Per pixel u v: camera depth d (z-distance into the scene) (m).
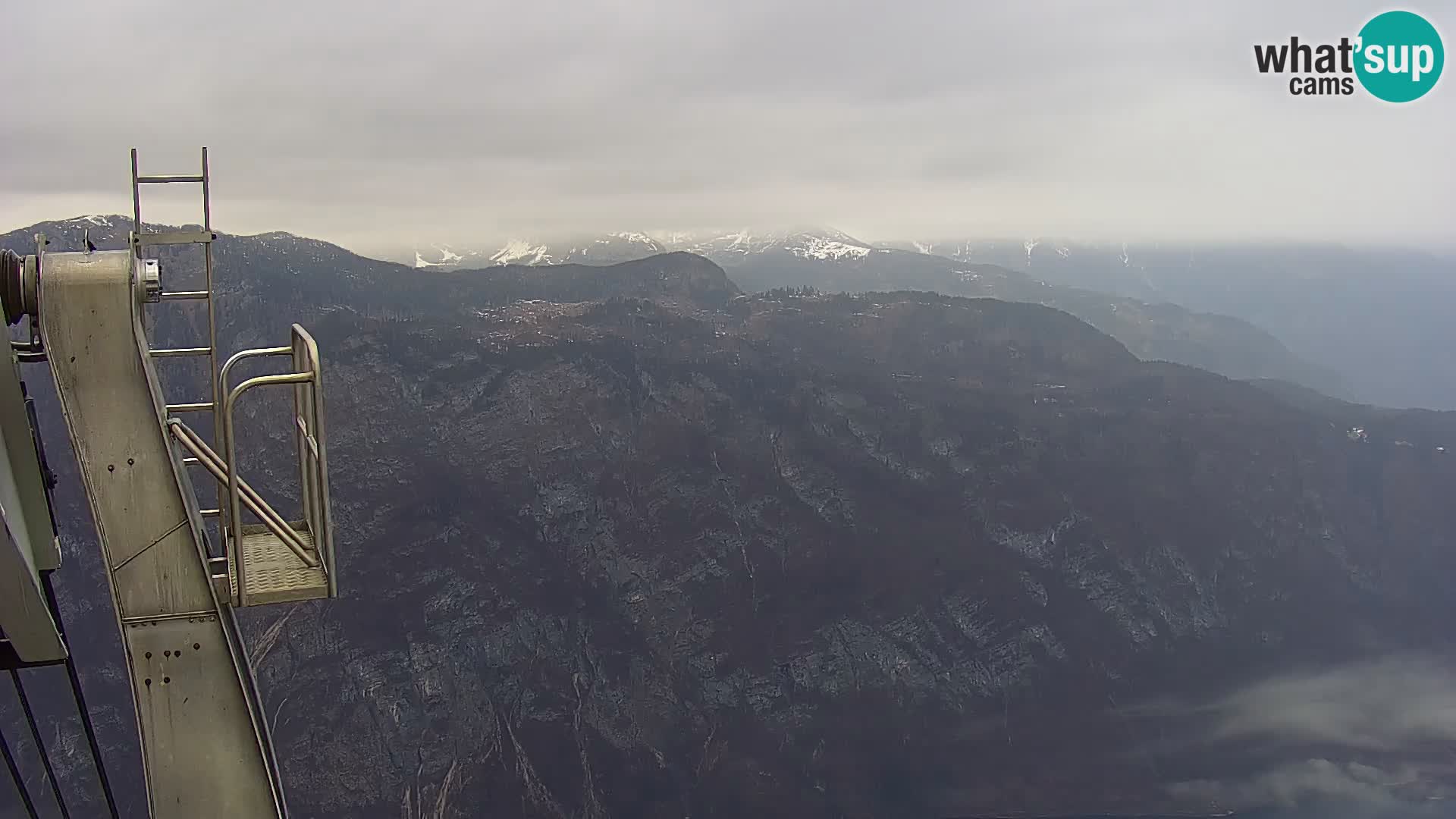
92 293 7.15
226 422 7.31
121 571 7.28
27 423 6.97
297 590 7.54
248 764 7.51
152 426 7.28
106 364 7.20
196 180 7.53
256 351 7.65
